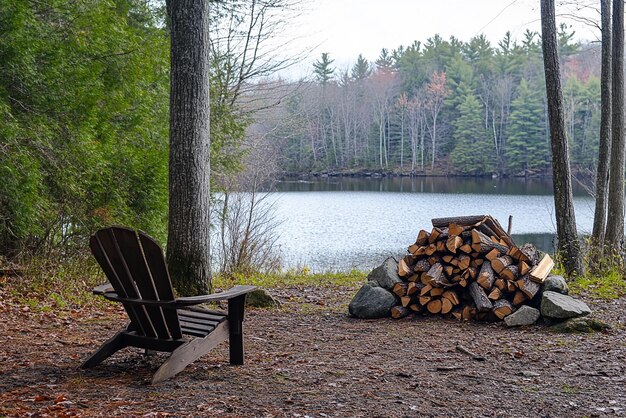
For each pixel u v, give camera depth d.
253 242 14.77
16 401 3.98
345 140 72.12
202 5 8.20
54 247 10.60
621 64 13.39
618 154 13.43
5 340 5.90
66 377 4.59
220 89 15.98
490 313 7.26
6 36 9.11
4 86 9.55
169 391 4.28
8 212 9.57
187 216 8.21
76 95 10.52
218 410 3.91
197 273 8.26
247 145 17.70
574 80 59.28
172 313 4.53
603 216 13.47
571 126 57.38
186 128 8.19
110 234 4.36
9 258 10.07
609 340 6.27
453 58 77.94
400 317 7.56
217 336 4.90
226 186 15.65
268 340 6.26
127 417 3.71
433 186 53.81
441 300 7.55
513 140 64.56
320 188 52.09
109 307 8.04
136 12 13.72
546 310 6.92
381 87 81.12
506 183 56.50
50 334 6.26
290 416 3.85
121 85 11.77
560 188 11.62
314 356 5.59
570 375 5.04
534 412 4.11
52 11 10.52
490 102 73.44
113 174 12.20
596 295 9.12
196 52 8.16
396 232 25.70
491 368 5.26
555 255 11.75
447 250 7.65
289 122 19.06
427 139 76.19
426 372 5.08
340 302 8.95
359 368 5.16
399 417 3.92
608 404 4.30
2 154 9.02
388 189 50.59
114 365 4.99
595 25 13.67
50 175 10.41
